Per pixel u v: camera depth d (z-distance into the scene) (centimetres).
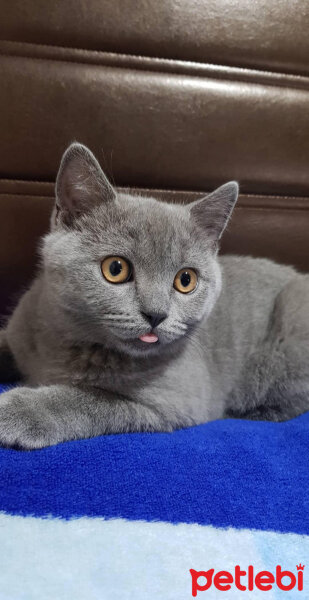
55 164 34
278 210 38
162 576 17
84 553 18
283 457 24
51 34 33
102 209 26
